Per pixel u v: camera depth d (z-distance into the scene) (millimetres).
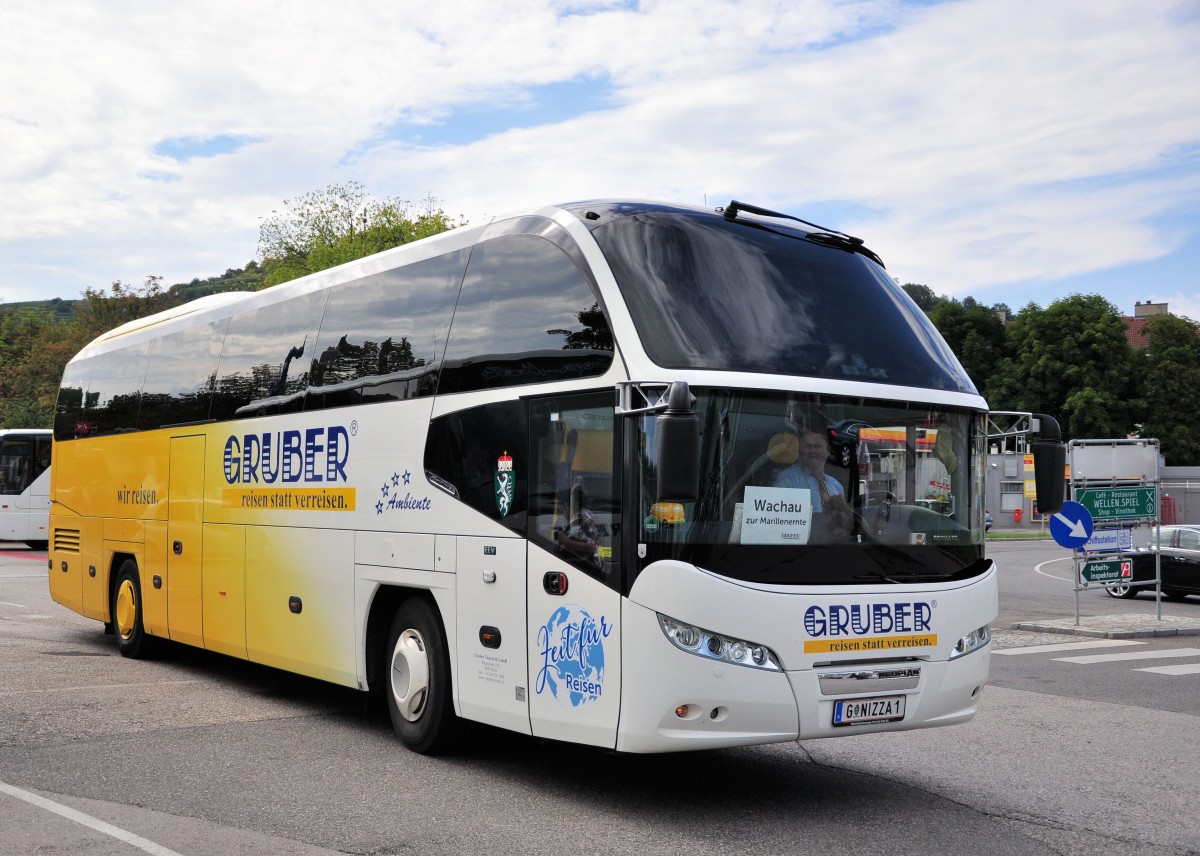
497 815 6523
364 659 8664
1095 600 24297
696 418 5863
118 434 13242
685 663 6172
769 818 6586
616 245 6938
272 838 5973
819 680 6410
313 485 9438
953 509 7152
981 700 11180
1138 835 6371
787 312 6961
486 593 7398
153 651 12758
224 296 11930
